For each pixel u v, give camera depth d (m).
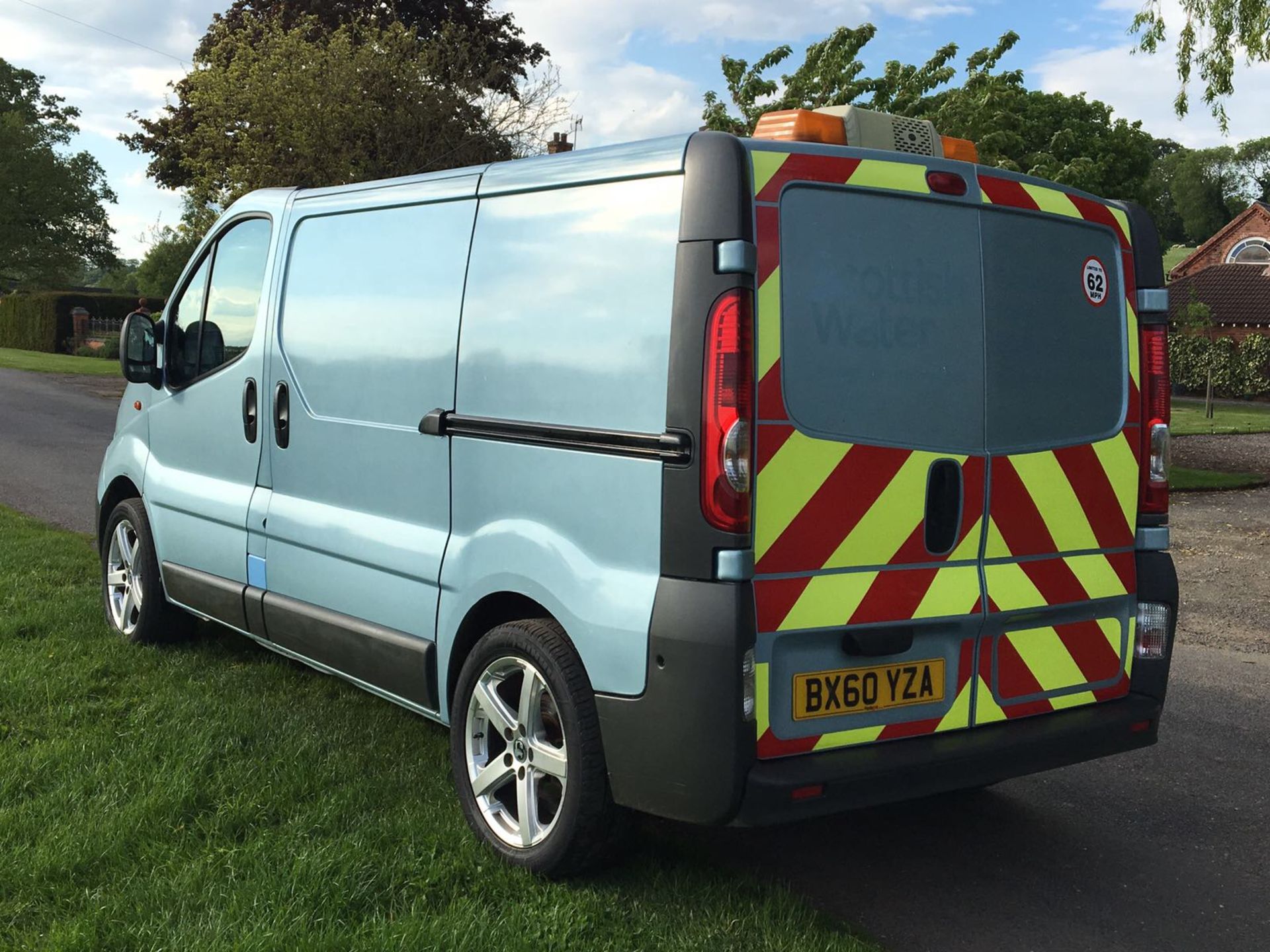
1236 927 3.27
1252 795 4.29
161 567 5.27
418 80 20.42
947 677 3.29
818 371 3.00
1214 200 88.38
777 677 2.97
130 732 4.17
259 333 4.67
